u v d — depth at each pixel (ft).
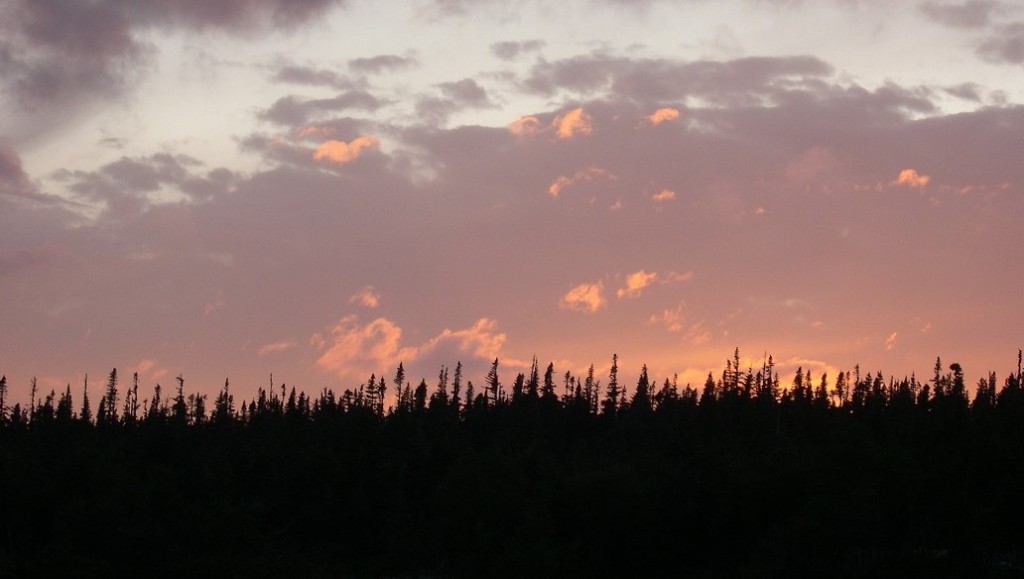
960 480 397.39
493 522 400.88
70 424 544.21
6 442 491.31
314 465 458.50
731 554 417.08
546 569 378.73
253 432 549.13
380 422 546.26
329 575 400.88
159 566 360.69
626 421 583.58
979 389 561.02
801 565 368.27
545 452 496.64
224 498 422.41
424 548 416.67
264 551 401.90
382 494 461.78
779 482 413.80
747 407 556.92
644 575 413.80
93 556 369.50
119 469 418.51
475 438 544.62
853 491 379.14
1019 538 390.63
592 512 413.80
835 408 575.79
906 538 382.63
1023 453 419.95
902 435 478.59
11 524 399.44
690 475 436.35
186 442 509.76
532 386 605.31
